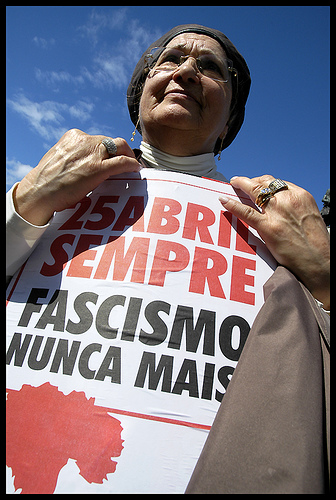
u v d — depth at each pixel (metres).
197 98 1.50
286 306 0.99
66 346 1.01
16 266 1.21
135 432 0.88
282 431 0.79
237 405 0.84
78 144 1.25
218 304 1.08
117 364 0.96
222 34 1.76
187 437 0.90
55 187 1.19
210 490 0.76
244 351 0.94
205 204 1.27
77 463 0.86
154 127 1.55
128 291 1.06
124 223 1.21
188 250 1.14
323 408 0.86
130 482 0.84
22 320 1.09
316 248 1.16
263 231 1.20
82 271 1.13
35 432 0.91
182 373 0.96
